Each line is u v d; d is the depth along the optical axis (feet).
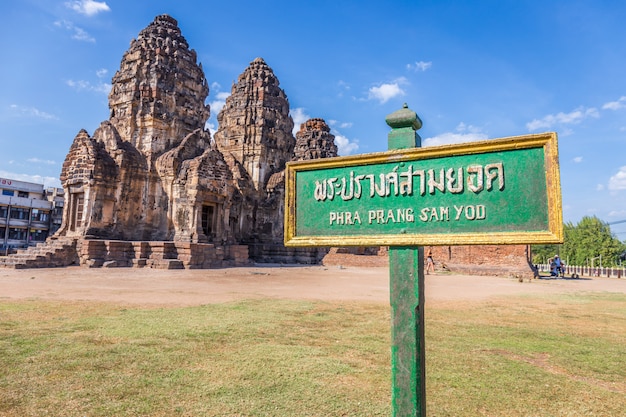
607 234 263.70
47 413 15.37
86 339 25.68
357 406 16.46
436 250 129.90
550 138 9.32
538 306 46.14
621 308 45.16
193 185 109.60
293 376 19.80
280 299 46.83
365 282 75.36
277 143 161.38
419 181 10.70
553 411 16.48
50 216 241.96
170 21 137.69
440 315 38.37
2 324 29.50
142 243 96.89
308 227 12.12
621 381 20.07
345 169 11.77
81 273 76.18
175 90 129.18
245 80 164.96
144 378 19.16
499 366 21.99
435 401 17.26
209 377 19.49
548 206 9.16
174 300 43.96
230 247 117.19
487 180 9.95
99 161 104.83
